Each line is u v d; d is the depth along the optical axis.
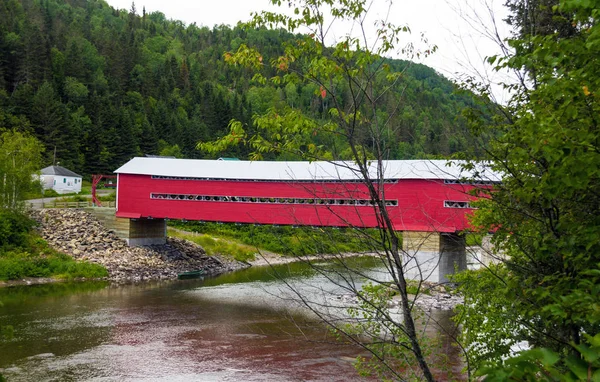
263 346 19.25
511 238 5.20
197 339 20.30
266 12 4.38
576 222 4.13
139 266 38.38
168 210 38.81
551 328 4.47
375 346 5.59
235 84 122.81
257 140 4.65
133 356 17.83
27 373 15.66
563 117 3.88
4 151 40.28
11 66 84.31
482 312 7.23
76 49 93.75
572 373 1.93
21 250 35.75
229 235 52.06
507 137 4.69
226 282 35.28
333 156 4.42
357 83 4.29
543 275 4.50
